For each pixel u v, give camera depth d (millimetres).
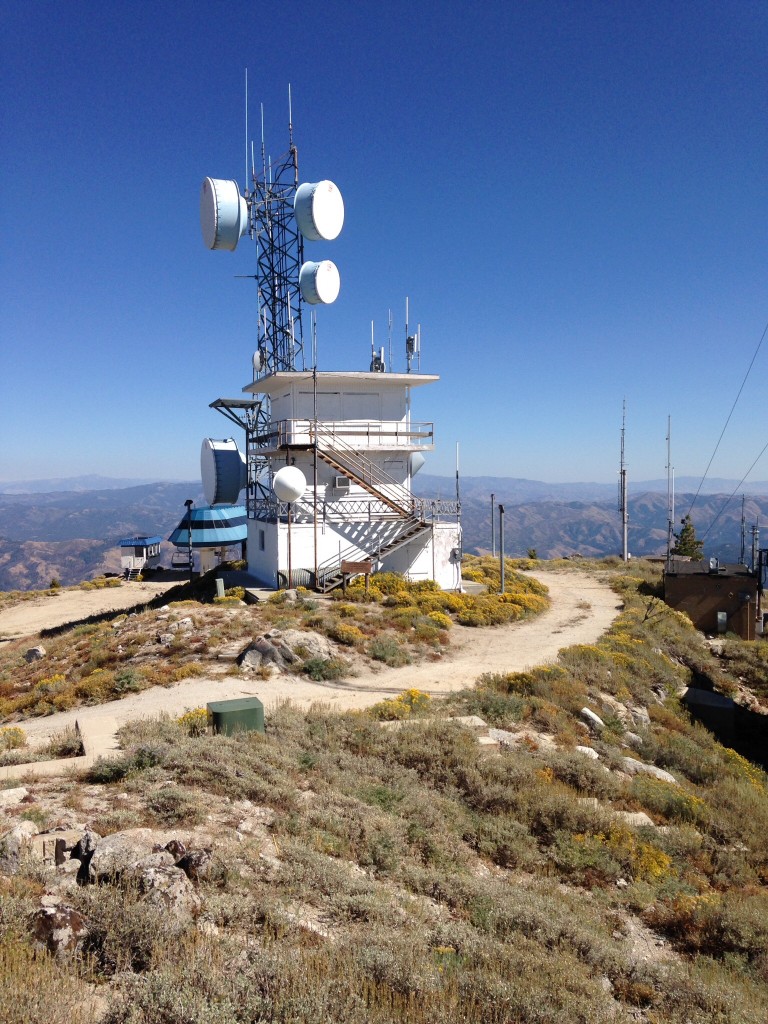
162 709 18375
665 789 15391
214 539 53750
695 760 19078
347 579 32969
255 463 41656
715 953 9242
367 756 14438
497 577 43656
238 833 9484
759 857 13078
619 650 28125
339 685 21266
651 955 8969
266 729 15250
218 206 34875
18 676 25750
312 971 5820
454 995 6066
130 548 60938
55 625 41125
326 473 35469
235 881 7797
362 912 7742
